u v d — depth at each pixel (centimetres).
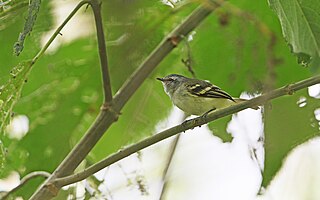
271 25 600
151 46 600
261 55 598
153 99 604
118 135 604
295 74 598
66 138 603
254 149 588
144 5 595
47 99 602
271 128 589
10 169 600
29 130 601
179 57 603
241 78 600
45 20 596
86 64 603
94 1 577
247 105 576
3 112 579
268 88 595
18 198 600
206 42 601
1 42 595
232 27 599
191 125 577
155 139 577
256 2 600
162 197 595
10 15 588
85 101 603
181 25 592
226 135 596
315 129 589
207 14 592
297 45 571
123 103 587
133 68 600
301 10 571
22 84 579
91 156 604
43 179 601
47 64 601
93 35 602
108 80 583
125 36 597
